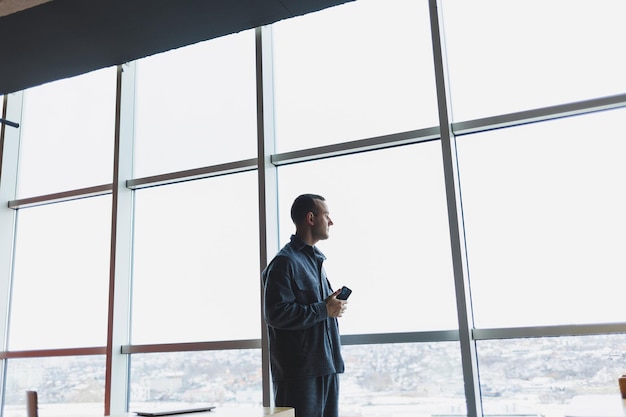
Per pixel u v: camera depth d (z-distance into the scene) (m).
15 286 4.05
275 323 2.37
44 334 3.86
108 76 4.04
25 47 3.31
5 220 4.11
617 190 2.67
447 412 2.78
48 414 3.68
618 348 2.53
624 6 2.78
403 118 3.12
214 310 3.39
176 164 3.67
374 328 2.99
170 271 3.56
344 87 3.30
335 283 3.11
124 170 3.72
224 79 3.64
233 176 3.51
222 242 3.46
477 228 2.89
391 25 3.26
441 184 3.00
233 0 2.91
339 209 3.19
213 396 3.26
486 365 2.75
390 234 3.06
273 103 3.45
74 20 3.05
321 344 2.46
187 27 3.16
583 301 2.64
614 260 2.62
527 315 2.72
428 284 2.93
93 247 3.83
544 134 2.85
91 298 3.75
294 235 2.70
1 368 3.94
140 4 2.92
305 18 3.49
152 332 3.52
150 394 3.43
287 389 2.40
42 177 4.13
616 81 2.73
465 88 3.02
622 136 2.70
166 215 3.66
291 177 3.34
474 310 2.82
